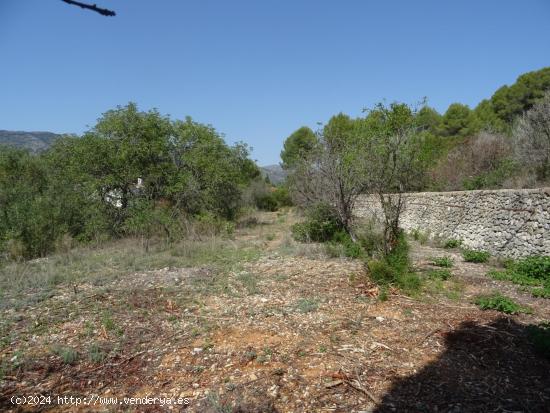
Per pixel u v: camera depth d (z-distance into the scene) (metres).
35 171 15.53
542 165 12.72
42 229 11.10
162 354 4.12
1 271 8.20
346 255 9.13
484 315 5.11
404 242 7.22
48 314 5.45
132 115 14.98
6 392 3.47
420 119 7.27
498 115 29.20
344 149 9.80
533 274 7.10
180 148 16.56
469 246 10.41
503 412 2.99
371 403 3.15
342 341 4.30
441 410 3.02
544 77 26.22
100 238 12.34
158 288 6.61
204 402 3.22
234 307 5.56
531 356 3.93
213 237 12.09
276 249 10.55
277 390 3.35
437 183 15.80
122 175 14.16
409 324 4.79
